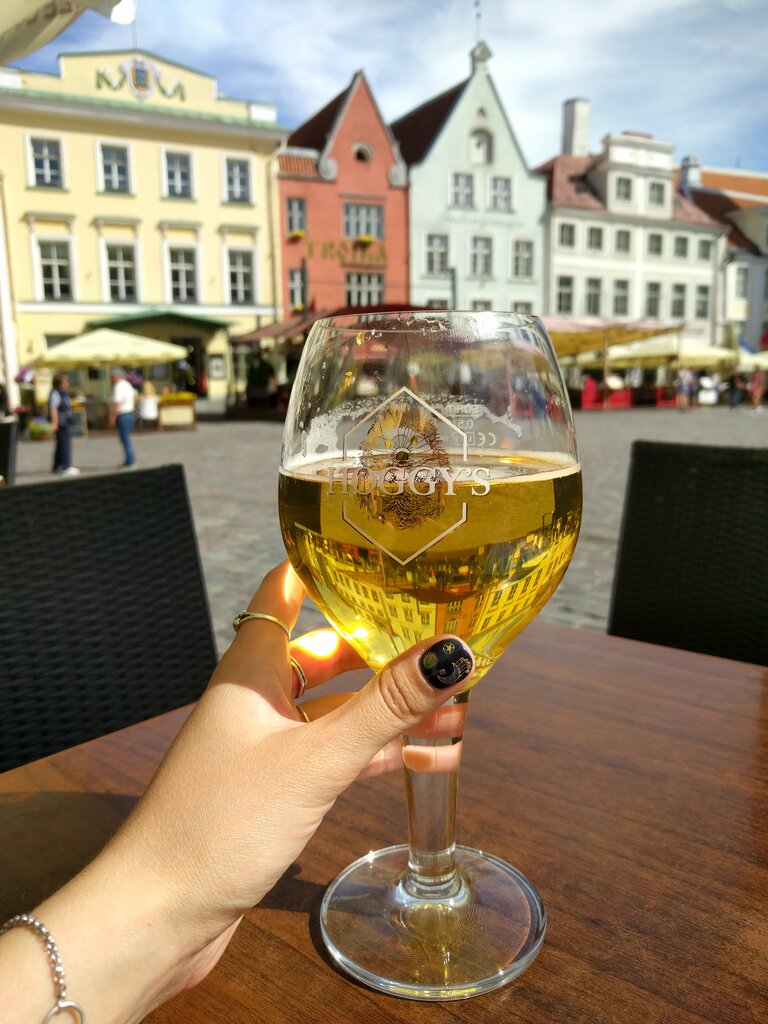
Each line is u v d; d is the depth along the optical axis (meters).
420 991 0.56
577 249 35.66
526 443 0.58
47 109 25.31
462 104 32.44
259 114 28.50
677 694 1.10
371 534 0.56
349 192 30.75
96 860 0.56
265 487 9.64
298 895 0.69
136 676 1.60
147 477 1.64
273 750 0.57
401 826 0.80
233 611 4.57
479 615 0.60
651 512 1.84
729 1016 0.54
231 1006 0.57
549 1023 0.54
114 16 2.32
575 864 0.72
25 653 1.46
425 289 32.44
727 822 0.78
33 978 0.50
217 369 28.91
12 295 25.69
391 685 0.54
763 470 1.68
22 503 1.47
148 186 27.23
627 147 36.41
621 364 31.50
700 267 39.19
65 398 12.68
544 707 1.06
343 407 0.57
